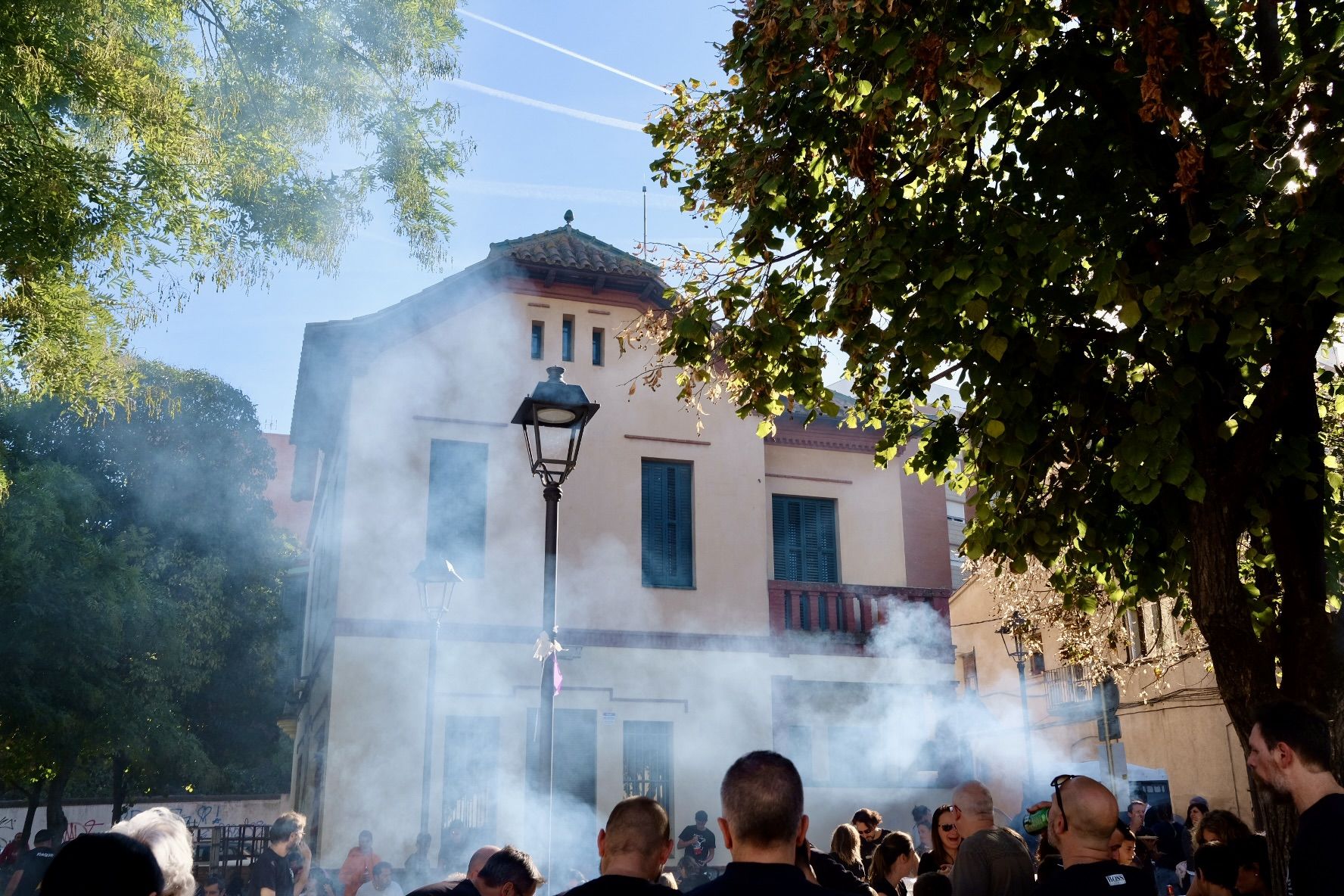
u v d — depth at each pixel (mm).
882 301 6441
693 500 20859
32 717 28109
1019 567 6973
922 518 23312
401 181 11570
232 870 22469
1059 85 7086
